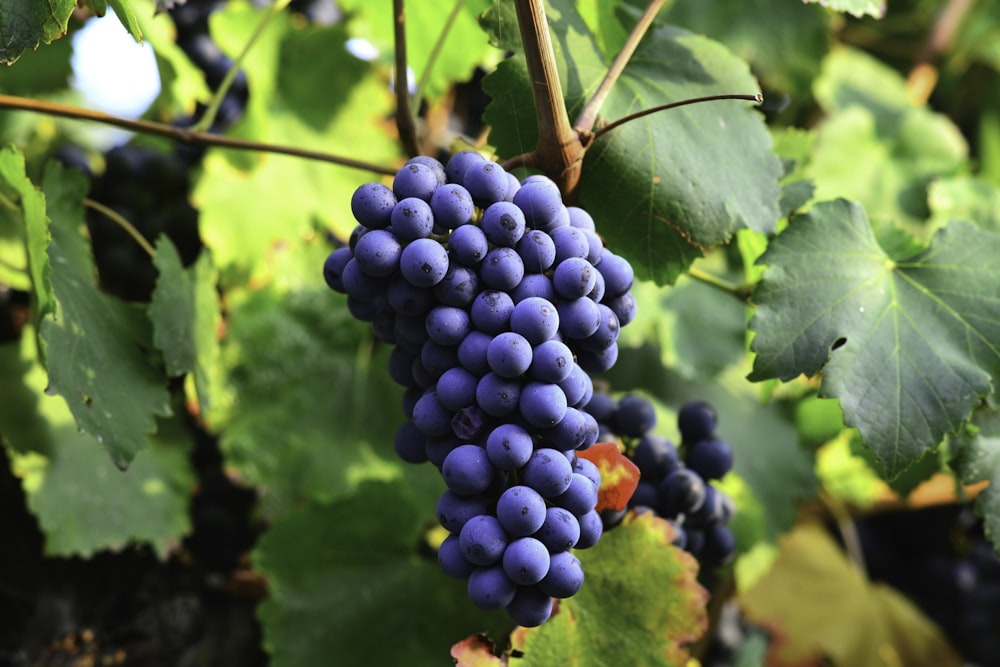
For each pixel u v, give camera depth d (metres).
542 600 0.47
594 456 0.51
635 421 0.57
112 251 0.69
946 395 0.56
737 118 0.59
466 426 0.47
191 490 0.69
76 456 0.66
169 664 0.69
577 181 0.54
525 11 0.51
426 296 0.48
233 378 0.73
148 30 0.68
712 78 0.59
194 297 0.63
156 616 0.69
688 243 0.56
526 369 0.47
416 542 0.66
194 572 0.71
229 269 0.74
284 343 0.74
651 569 0.55
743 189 0.58
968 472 0.59
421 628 0.65
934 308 0.58
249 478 0.71
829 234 0.59
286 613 0.65
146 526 0.67
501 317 0.47
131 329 0.61
